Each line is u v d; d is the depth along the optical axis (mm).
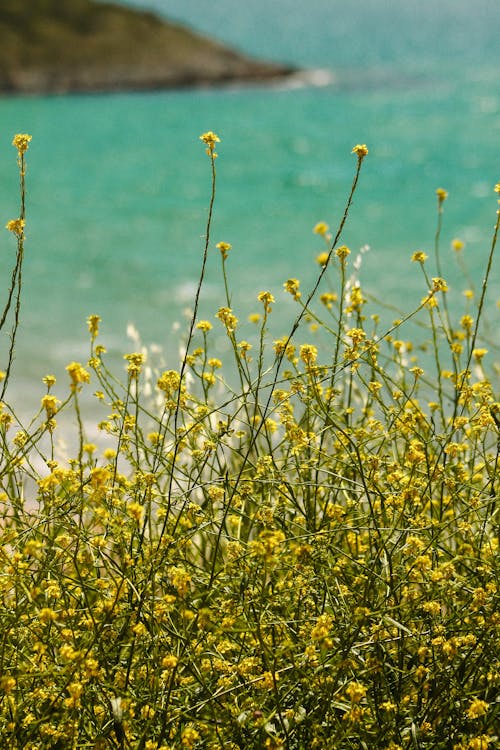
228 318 3918
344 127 60094
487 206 27375
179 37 139750
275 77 134875
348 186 33406
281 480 3637
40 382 11258
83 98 116750
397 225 24922
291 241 23094
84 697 3082
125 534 3520
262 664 3193
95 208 30047
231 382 10805
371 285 17297
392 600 3418
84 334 14008
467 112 67938
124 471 5559
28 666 3109
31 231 25328
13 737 2914
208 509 4008
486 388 4078
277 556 3354
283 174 38000
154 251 22062
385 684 3182
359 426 4762
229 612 3303
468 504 3717
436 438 3736
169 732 2998
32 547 2879
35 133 63812
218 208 29469
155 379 6285
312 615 3506
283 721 3031
